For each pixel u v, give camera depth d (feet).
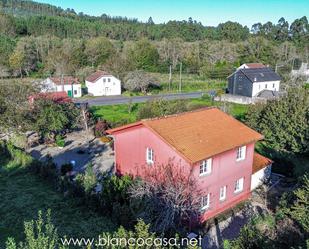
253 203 85.40
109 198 73.61
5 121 116.98
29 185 89.15
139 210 65.46
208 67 348.18
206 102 217.97
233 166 80.48
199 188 72.49
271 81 250.78
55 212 75.10
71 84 240.94
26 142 122.42
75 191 81.82
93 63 343.46
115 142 86.74
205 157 70.49
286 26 507.30
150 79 267.39
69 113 129.90
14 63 301.84
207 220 76.23
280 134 120.57
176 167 71.92
